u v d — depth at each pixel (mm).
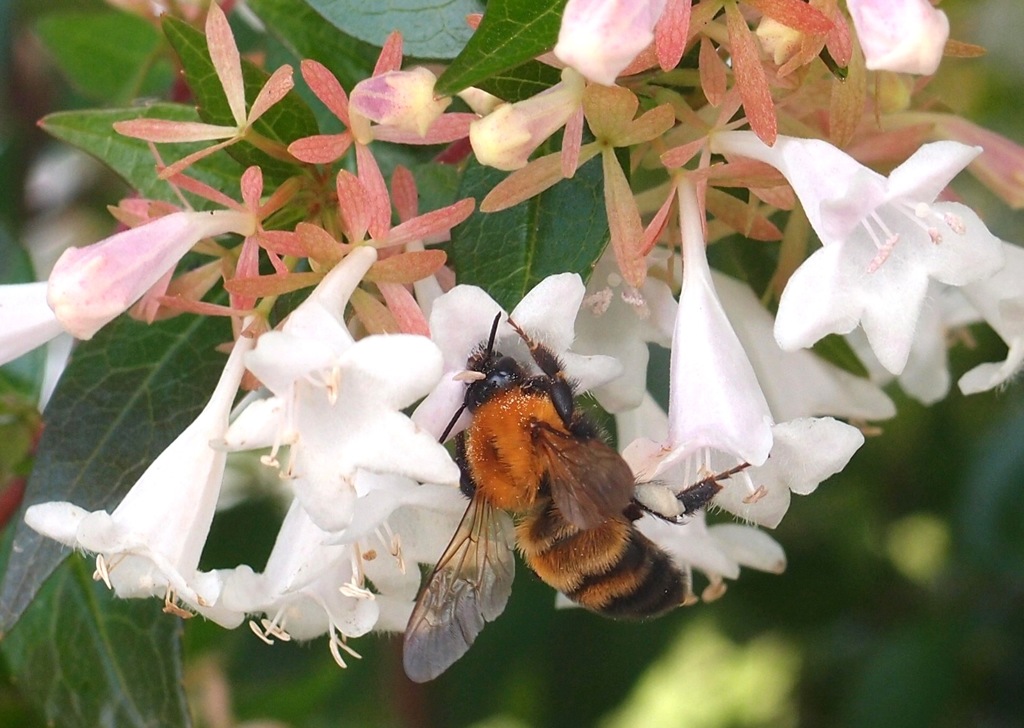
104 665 178
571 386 157
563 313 151
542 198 155
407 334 149
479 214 155
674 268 163
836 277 148
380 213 151
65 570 179
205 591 151
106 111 168
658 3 144
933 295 175
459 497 159
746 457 149
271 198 155
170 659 177
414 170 167
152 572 154
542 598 244
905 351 149
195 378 165
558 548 164
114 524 150
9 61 236
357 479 151
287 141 157
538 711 248
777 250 172
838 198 148
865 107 162
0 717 195
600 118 151
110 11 216
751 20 155
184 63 156
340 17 157
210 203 161
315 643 235
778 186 154
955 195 168
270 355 143
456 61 146
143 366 165
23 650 179
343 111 152
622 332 161
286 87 151
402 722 246
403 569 158
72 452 163
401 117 148
